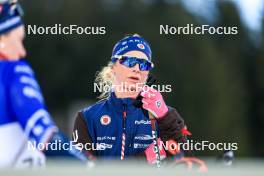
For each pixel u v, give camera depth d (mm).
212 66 61125
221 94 59375
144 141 9297
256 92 64188
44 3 62406
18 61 6137
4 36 6324
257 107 62344
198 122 55469
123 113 9375
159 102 8969
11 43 6352
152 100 8969
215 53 62688
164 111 8922
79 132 9555
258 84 65000
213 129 54844
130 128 9328
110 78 9859
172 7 65000
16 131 5973
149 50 9625
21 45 6438
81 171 4547
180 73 59875
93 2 65500
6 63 6109
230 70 64250
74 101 59906
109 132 9438
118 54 9516
